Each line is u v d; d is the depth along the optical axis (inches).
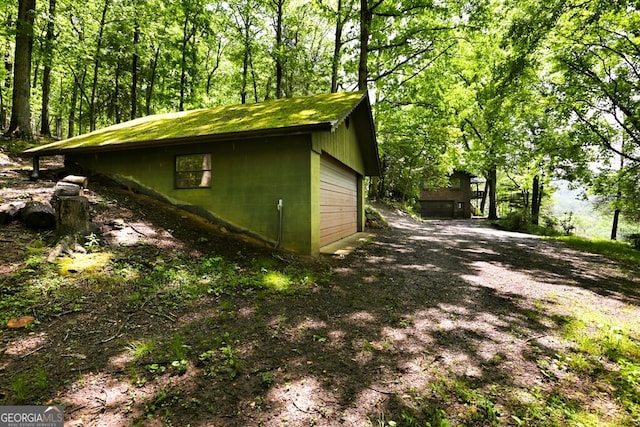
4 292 136.4
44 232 197.8
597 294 202.8
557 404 93.5
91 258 178.4
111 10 648.4
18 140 452.1
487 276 239.8
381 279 219.3
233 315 145.6
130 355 108.4
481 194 1486.2
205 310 148.6
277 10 765.9
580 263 309.3
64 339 114.6
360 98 313.3
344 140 377.4
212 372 102.1
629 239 490.0
